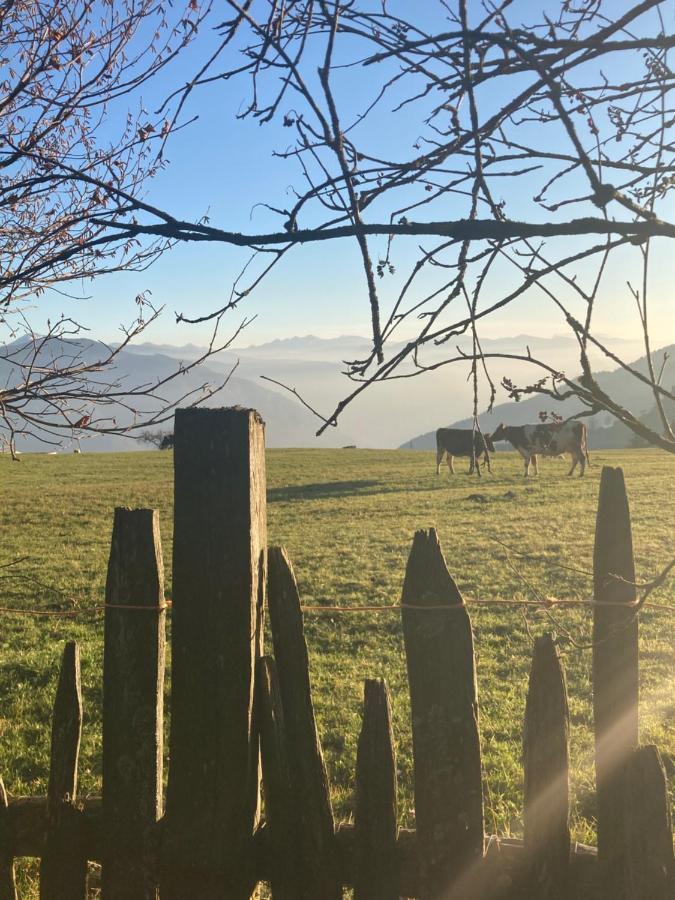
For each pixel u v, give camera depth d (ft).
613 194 4.44
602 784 8.31
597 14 5.10
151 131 8.93
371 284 4.76
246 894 9.07
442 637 8.40
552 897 8.21
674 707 24.89
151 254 9.28
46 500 95.40
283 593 9.08
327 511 84.69
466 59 4.79
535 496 85.10
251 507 8.80
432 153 5.13
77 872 9.50
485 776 20.71
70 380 8.46
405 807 19.08
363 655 33.83
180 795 9.09
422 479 111.45
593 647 8.42
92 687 30.04
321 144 4.92
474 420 4.86
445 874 8.48
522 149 5.21
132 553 9.09
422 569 8.43
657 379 4.70
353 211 4.80
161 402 8.72
